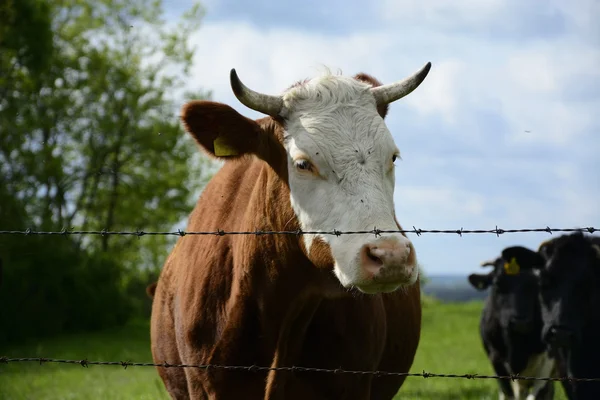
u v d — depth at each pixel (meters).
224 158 5.84
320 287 5.59
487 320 14.22
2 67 36.16
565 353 10.01
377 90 5.72
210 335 5.98
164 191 39.62
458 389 13.91
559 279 9.65
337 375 5.88
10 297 27.69
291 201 5.45
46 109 37.69
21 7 34.34
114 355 24.34
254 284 5.74
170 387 7.00
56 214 38.09
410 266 4.89
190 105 5.62
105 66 38.59
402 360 7.04
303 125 5.42
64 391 14.73
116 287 32.34
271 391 5.66
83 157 39.19
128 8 38.97
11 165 35.41
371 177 5.21
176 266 6.83
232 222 6.21
